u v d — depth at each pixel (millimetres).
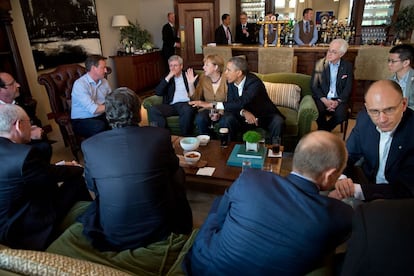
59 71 3547
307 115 2818
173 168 1504
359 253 695
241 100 2859
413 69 2582
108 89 3342
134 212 1355
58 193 1772
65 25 4816
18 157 1385
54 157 3412
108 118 1406
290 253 917
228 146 2436
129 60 5852
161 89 3359
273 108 2949
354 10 6336
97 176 1339
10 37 3346
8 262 884
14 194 1408
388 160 1519
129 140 1321
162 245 1408
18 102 3361
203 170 2031
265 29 4727
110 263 1302
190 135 3211
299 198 933
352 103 4219
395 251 648
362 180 1591
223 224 1127
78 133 3146
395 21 6145
